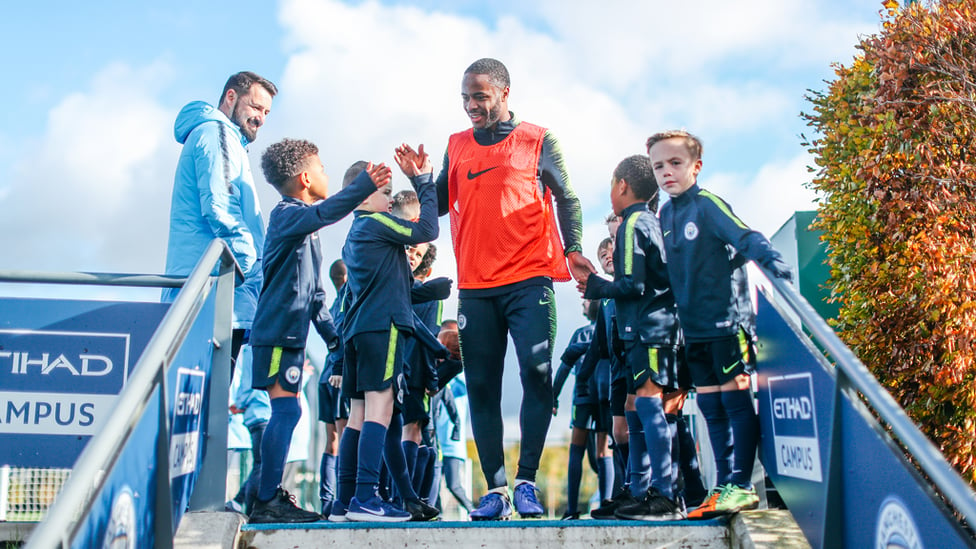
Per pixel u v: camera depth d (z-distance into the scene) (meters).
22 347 3.73
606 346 5.08
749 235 3.60
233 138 4.89
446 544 3.43
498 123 4.45
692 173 3.97
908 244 5.20
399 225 4.09
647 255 4.06
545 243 4.32
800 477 3.31
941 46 5.65
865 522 2.86
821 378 3.12
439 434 7.51
